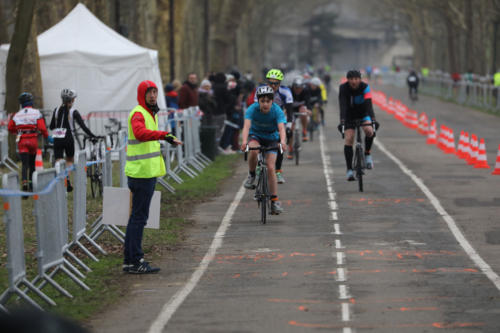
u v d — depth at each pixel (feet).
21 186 140.67
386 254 91.56
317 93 266.98
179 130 170.60
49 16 251.80
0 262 90.79
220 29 547.08
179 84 228.84
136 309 70.69
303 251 94.48
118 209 86.74
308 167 185.78
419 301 70.13
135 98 198.39
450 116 375.04
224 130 220.02
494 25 452.76
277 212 114.62
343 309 68.03
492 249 93.71
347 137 137.18
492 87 407.85
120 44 202.18
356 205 129.08
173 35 357.41
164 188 153.38
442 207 125.70
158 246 99.81
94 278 83.15
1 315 34.12
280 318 65.77
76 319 67.46
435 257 89.56
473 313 65.77
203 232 109.50
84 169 91.40
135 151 83.92
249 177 116.16
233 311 68.64
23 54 175.63
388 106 441.68
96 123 195.93
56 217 77.05
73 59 197.06
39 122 135.74
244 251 95.71
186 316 67.62
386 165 188.55
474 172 171.63
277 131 113.39
